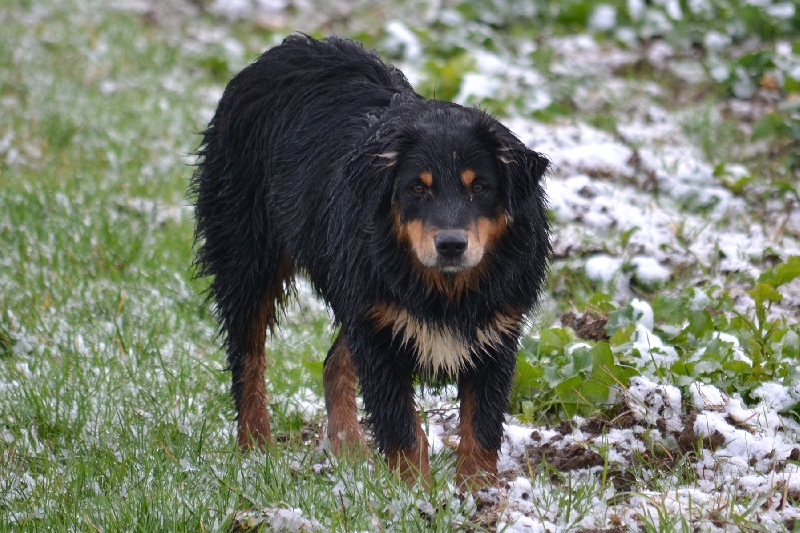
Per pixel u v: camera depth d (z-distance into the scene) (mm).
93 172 14102
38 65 18188
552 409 8227
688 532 6125
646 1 19656
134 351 9469
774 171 13203
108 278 11211
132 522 6496
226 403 8766
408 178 6750
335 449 7840
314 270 7785
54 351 9500
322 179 7578
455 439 8008
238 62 19172
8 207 12422
